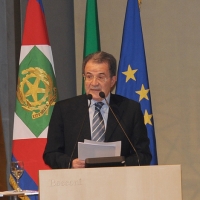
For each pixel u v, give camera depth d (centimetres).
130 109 513
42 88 673
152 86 789
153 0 797
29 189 655
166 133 775
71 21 845
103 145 437
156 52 790
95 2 733
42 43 688
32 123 668
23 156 664
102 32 830
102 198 336
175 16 782
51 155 487
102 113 510
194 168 755
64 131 505
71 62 837
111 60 512
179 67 775
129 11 707
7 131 806
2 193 477
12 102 814
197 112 759
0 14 822
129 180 341
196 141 757
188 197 754
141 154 486
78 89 817
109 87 509
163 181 345
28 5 700
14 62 817
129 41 697
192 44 770
